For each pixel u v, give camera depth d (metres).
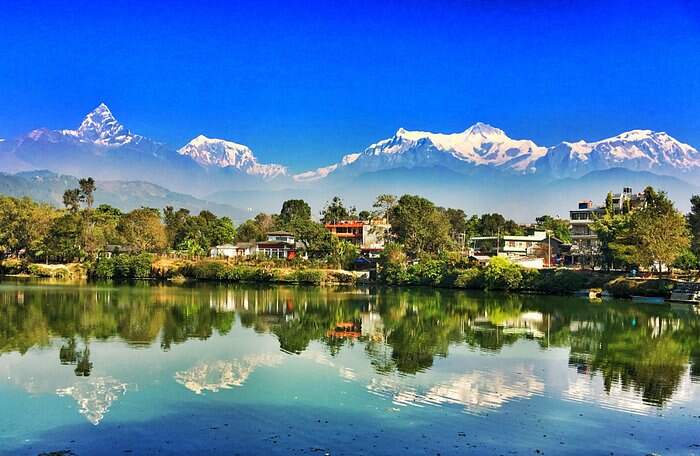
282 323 77.94
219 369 50.22
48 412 38.62
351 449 32.69
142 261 159.50
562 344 63.84
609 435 35.22
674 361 55.56
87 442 33.59
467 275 135.50
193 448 32.78
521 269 129.88
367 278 152.88
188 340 64.00
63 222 167.12
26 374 48.22
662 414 39.12
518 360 54.97
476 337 67.62
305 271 150.38
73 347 59.50
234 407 39.66
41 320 77.50
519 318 84.81
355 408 39.56
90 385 44.94
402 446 33.16
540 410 39.56
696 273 124.31
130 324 75.06
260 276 152.38
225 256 182.12
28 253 171.50
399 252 153.88
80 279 155.62
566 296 118.44
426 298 114.12
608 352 59.66
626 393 43.94
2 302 97.25
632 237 122.38
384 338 66.56
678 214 121.62
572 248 174.25
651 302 107.25
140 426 36.12
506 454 32.25
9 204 169.12
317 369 50.41
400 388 44.44
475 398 42.12
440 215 193.00
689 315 89.50
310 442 33.69
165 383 45.56
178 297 110.31
